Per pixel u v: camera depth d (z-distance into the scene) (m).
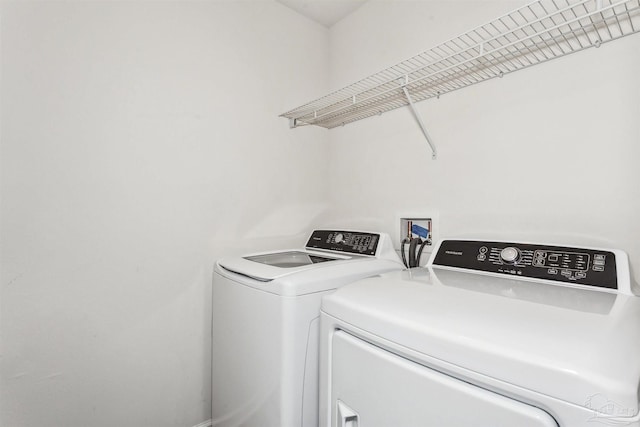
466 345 0.62
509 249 1.19
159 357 1.50
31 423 1.20
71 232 1.28
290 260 1.69
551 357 0.54
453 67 1.32
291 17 2.04
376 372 0.77
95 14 1.33
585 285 0.96
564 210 1.20
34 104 1.20
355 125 2.05
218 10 1.72
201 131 1.64
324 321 0.96
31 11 1.19
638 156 1.05
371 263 1.40
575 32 1.16
